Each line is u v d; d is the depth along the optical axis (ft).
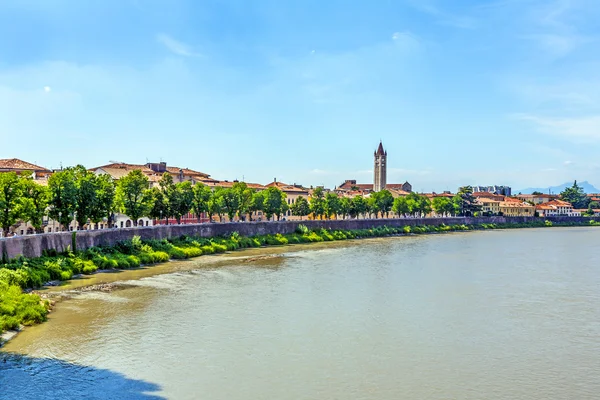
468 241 539.29
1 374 130.52
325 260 354.74
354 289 242.78
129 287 241.35
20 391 120.67
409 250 432.25
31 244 257.75
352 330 173.47
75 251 291.17
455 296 229.45
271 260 352.49
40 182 404.57
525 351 153.99
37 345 152.87
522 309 205.67
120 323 177.58
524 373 136.67
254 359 144.36
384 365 141.18
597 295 234.17
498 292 239.91
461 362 144.25
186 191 430.20
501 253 412.98
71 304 204.54
